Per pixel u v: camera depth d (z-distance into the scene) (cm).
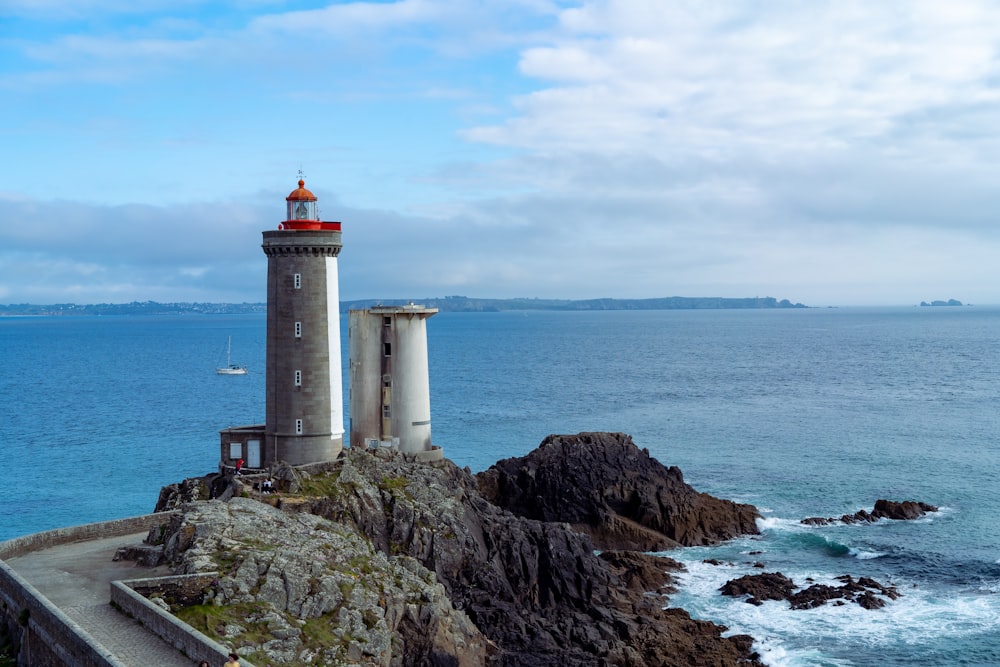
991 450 12575
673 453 12456
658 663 5816
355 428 8362
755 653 6047
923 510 9219
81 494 10344
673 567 7638
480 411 16600
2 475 11288
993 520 8988
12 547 5091
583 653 5806
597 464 8862
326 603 4616
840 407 17350
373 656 4525
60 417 16375
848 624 6481
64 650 3750
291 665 4138
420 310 8275
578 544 6944
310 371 7219
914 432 14175
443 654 5016
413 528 6406
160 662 3544
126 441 13738
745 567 7712
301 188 7456
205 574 4450
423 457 8281
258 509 5606
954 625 6462
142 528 5794
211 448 13150
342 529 5809
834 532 8594
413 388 8312
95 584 4581
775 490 10281
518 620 6025
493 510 7312
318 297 7219
